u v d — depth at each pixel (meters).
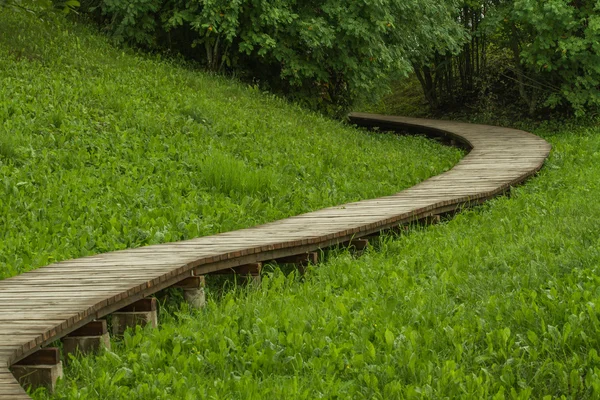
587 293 6.61
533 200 12.95
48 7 12.71
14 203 10.96
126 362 6.07
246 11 22.28
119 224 10.59
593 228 9.43
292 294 8.05
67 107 15.69
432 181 15.14
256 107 20.52
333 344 6.03
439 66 33.72
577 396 5.13
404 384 5.39
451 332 6.12
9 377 4.90
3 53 17.77
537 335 6.05
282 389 5.31
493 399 5.00
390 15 22.97
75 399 5.28
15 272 8.38
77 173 12.91
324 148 18.23
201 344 6.28
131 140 15.05
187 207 12.08
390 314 6.81
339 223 10.71
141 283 7.06
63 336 6.22
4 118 14.38
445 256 9.05
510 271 8.09
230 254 8.43
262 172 14.09
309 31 21.92
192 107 17.84
